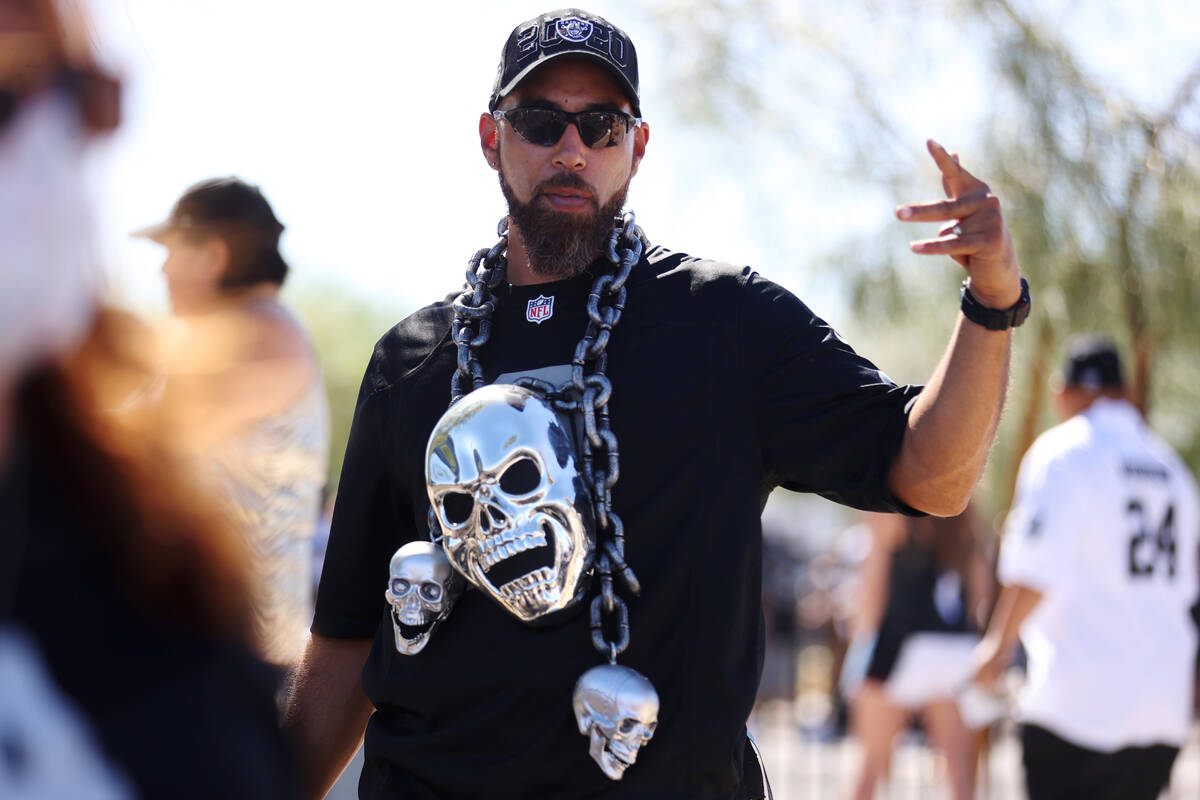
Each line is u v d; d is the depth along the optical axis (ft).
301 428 15.47
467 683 11.72
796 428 11.89
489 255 13.26
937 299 39.75
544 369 12.42
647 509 11.73
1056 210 36.19
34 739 4.88
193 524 5.48
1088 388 25.91
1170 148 36.50
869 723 33.63
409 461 12.91
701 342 12.11
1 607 4.99
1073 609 24.95
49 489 5.22
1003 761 49.39
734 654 11.66
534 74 12.57
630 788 11.30
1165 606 25.05
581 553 11.44
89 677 5.06
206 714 5.28
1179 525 25.53
